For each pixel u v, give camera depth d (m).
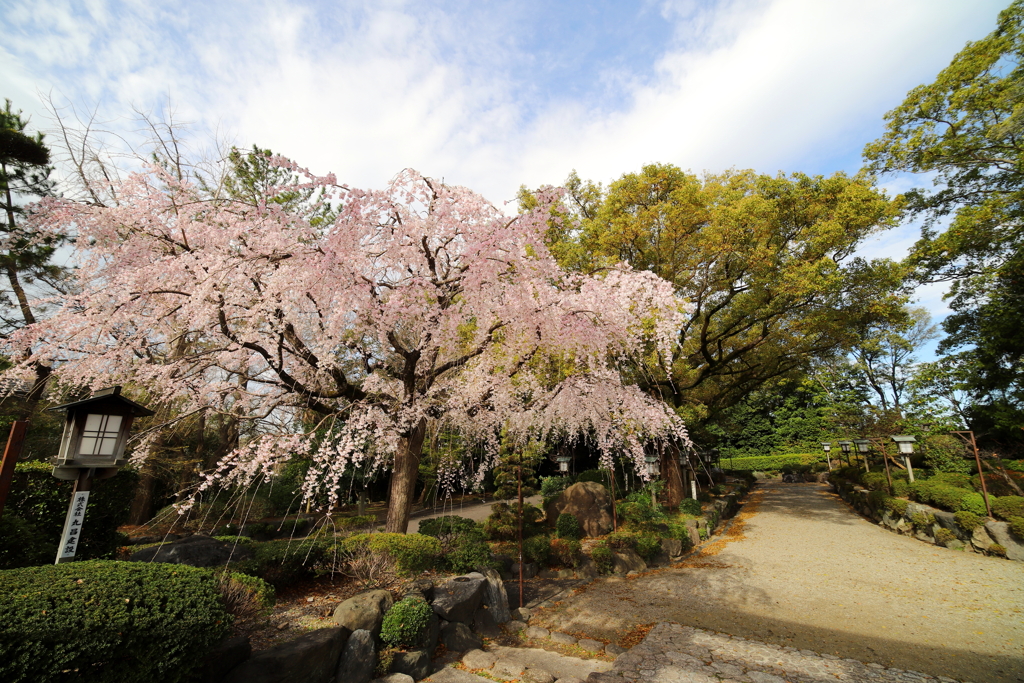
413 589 4.30
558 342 5.01
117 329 3.87
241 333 4.11
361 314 4.20
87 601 2.22
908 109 11.82
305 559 4.12
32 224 4.01
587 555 7.28
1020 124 9.59
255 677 2.72
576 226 10.27
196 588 2.60
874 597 5.90
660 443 9.83
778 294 9.95
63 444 2.90
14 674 1.89
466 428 5.61
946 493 8.67
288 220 4.10
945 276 12.48
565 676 3.83
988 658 4.11
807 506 13.76
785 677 3.79
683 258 10.12
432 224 4.41
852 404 18.06
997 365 11.80
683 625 5.09
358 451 3.91
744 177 11.40
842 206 9.16
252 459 3.60
